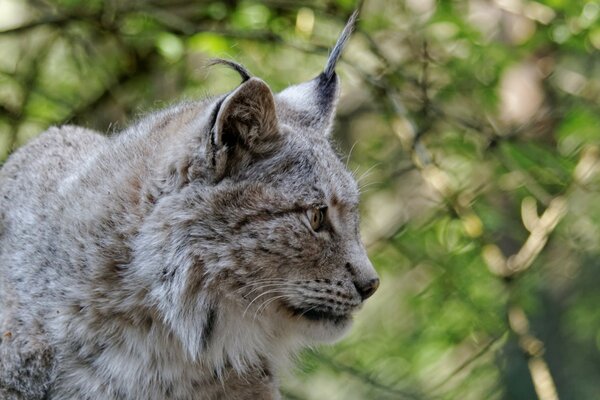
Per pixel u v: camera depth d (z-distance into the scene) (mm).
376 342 14672
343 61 12195
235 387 7934
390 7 13664
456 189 13398
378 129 15195
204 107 7816
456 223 13422
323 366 13406
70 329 7480
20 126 12883
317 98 8461
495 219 13398
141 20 12469
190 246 7293
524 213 13664
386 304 15469
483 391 15000
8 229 8242
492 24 14609
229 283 7383
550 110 14328
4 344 7574
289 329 7867
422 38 13289
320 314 7695
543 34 13102
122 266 7422
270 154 7465
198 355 7594
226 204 7297
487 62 13211
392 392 13719
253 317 7555
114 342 7512
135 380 7586
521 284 13445
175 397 7746
